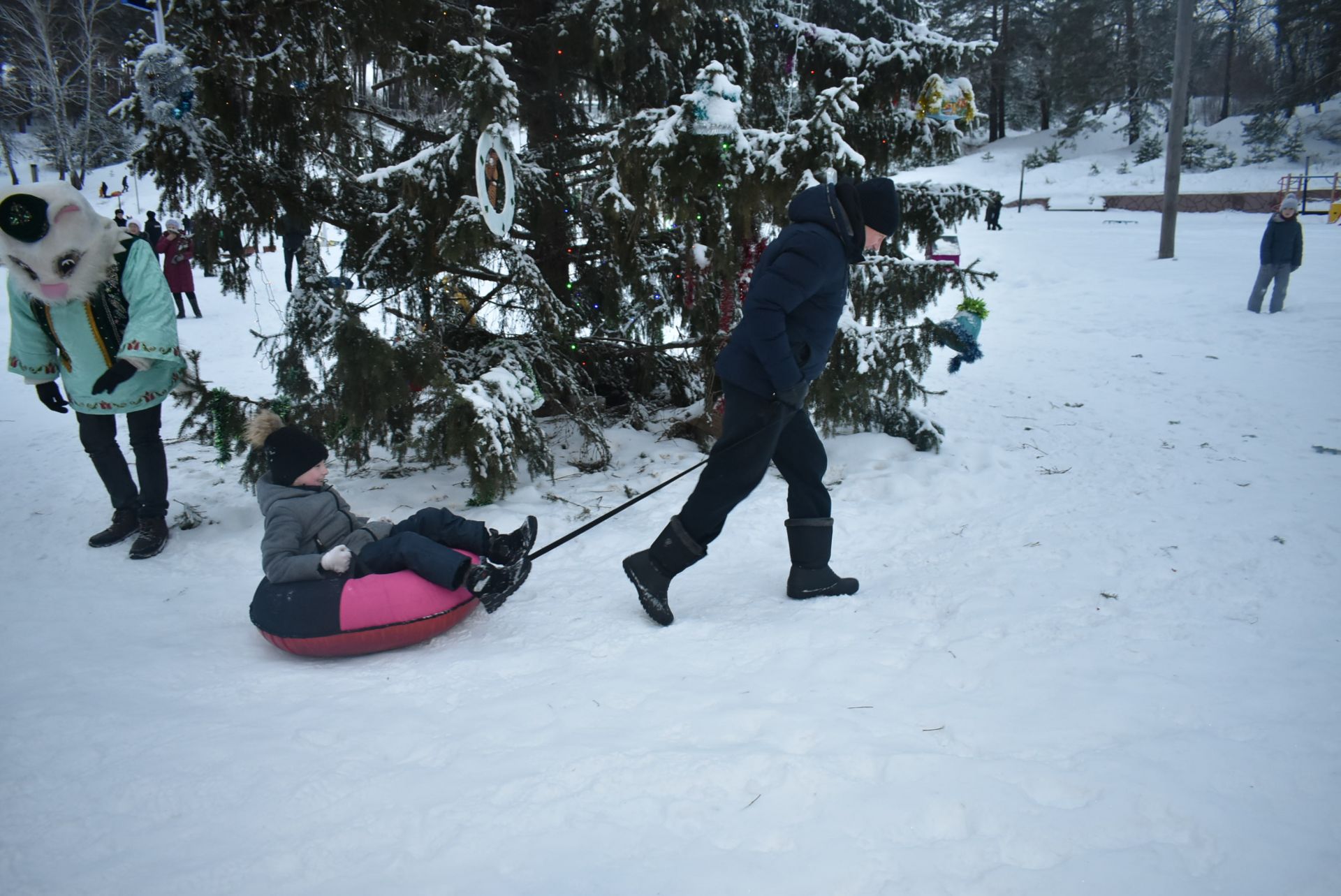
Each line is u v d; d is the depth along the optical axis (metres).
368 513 5.12
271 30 4.96
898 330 5.73
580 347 6.38
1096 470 5.71
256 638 3.70
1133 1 50.41
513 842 2.14
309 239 5.17
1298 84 43.97
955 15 50.91
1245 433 6.45
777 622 3.59
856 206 3.49
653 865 2.03
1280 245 11.20
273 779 2.46
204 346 11.94
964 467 5.84
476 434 4.93
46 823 2.29
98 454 4.77
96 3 34.69
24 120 46.41
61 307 4.49
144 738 2.72
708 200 5.60
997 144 55.16
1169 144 18.39
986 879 1.96
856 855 2.05
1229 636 3.28
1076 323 11.93
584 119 6.62
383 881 2.02
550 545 3.66
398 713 2.87
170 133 4.85
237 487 5.81
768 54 6.77
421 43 5.60
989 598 3.72
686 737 2.64
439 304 6.07
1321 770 2.38
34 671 3.28
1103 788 2.29
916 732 2.62
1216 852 2.06
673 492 5.44
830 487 5.48
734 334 3.60
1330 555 4.05
